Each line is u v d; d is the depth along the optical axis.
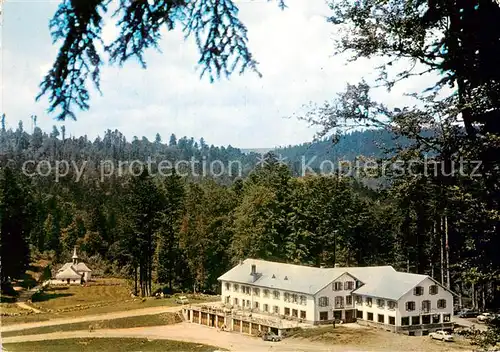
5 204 64.31
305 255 66.75
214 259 72.00
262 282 52.97
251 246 65.94
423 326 42.31
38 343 38.75
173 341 40.88
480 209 9.38
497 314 10.12
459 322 42.12
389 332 38.97
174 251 76.50
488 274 9.29
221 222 72.56
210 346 38.56
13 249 63.19
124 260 93.62
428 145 10.07
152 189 74.44
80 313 52.53
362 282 48.72
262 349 36.25
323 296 46.53
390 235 66.00
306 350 34.47
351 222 66.38
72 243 100.75
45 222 100.69
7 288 62.38
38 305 58.19
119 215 99.69
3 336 40.47
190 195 78.94
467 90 9.44
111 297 67.44
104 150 196.38
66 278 80.50
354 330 39.94
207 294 71.56
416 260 55.16
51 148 157.62
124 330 45.38
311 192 67.62
